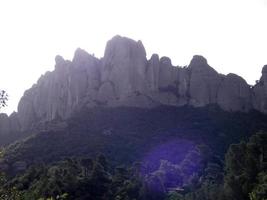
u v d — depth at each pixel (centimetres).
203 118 16125
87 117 15638
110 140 14238
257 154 8106
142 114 16088
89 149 13600
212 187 9156
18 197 2795
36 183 8462
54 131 14762
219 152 14162
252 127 15888
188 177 11688
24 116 17938
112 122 15388
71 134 14612
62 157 13075
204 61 18000
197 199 9269
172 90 17450
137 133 14875
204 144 14038
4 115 18025
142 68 17238
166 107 16725
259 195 6450
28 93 18638
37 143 13975
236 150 8550
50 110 17388
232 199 7912
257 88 17575
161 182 10575
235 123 16012
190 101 17088
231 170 8419
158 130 15200
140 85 16975
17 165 12175
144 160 13212
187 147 14125
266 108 17088
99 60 17812
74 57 17788
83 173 9606
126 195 9069
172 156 13525
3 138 17088
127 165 12581
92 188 8906
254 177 7775
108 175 10112
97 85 17038
